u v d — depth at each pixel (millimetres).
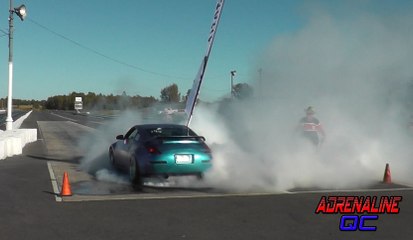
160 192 7973
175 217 6156
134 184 8812
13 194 7715
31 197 7461
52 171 10570
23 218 6070
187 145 8633
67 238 5176
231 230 5531
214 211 6520
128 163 9398
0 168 11094
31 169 10922
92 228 5590
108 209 6613
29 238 5172
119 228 5598
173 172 8398
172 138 8734
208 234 5355
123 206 6828
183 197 7512
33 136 20297
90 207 6746
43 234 5328
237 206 6848
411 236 5344
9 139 13914
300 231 5512
